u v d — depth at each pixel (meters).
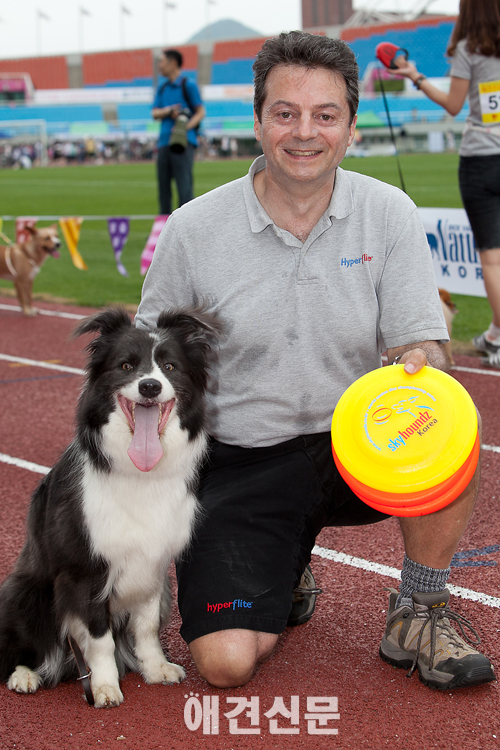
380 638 3.01
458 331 8.21
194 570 2.74
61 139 64.19
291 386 2.85
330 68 2.63
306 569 3.15
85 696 2.68
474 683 2.57
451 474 2.39
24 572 2.85
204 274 2.89
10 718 2.57
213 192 2.96
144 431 2.62
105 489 2.65
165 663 2.84
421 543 2.69
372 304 2.85
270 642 2.66
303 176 2.67
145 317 3.06
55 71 75.50
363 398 2.61
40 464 4.98
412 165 32.75
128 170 44.16
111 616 2.82
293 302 2.79
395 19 57.62
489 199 5.91
